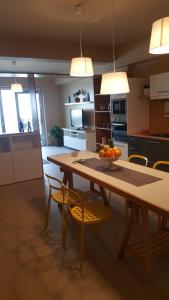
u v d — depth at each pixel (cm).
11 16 315
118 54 514
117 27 373
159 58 437
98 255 225
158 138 410
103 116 596
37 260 222
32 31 377
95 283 190
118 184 202
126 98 471
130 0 279
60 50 445
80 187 413
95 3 284
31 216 314
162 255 220
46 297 179
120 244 239
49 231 274
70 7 294
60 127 929
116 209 318
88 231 268
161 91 420
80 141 734
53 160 312
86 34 402
